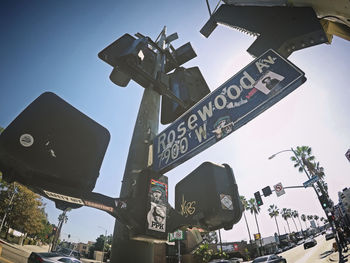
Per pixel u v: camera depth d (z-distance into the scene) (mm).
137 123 3201
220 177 2414
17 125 1531
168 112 4352
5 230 30453
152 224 2086
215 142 2311
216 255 33969
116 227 2314
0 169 1463
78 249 85062
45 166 1535
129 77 3545
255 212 52906
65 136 1749
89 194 1753
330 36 2305
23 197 31688
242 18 2736
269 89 2154
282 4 2320
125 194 2340
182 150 2559
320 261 14570
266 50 2367
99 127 2045
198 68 4516
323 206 14977
